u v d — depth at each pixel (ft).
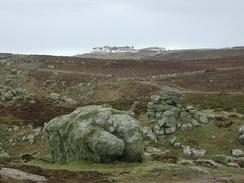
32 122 231.09
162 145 185.98
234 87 352.08
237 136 185.57
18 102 265.95
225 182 107.86
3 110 251.60
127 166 122.62
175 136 189.57
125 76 440.86
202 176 114.21
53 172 108.17
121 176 107.55
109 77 412.57
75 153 132.16
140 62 525.34
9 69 453.17
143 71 469.16
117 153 126.21
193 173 117.08
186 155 173.99
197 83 374.84
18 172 100.17
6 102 271.49
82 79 401.90
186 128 194.18
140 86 347.15
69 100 319.47
